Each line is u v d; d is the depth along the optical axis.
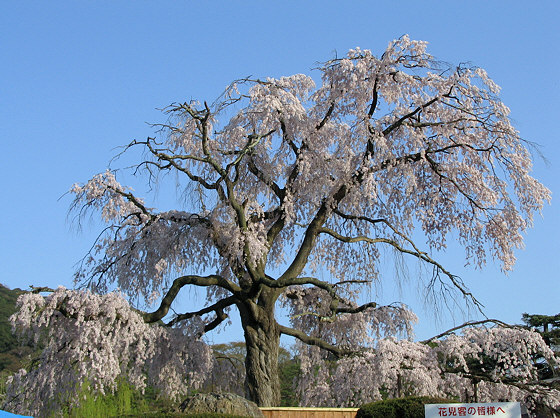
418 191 20.17
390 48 18.66
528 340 18.36
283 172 19.83
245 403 12.78
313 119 19.11
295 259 19.14
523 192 19.25
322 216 19.42
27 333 15.61
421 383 17.67
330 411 14.13
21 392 16.00
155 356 18.11
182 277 18.25
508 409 10.88
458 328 19.17
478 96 18.73
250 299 18.48
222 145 19.44
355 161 18.53
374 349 19.02
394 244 19.58
